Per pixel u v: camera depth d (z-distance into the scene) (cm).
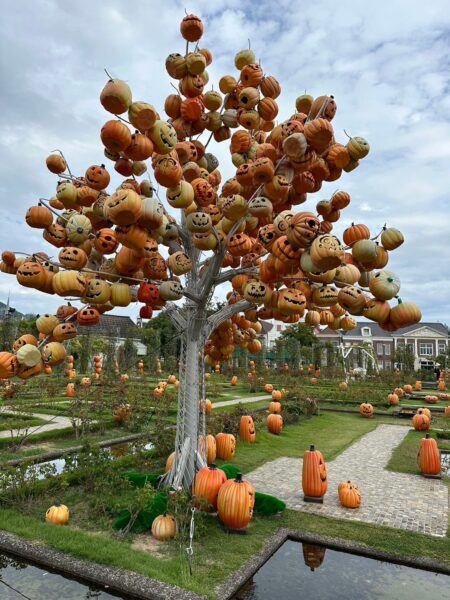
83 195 636
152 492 682
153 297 638
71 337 612
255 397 2588
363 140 577
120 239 562
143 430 1386
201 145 777
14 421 1412
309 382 3347
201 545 625
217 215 692
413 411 2097
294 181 591
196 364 777
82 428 1350
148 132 559
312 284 619
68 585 529
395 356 4462
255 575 577
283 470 1078
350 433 1633
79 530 649
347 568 604
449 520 775
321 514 781
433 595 541
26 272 568
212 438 1014
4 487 730
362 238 562
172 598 471
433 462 1057
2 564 580
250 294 623
